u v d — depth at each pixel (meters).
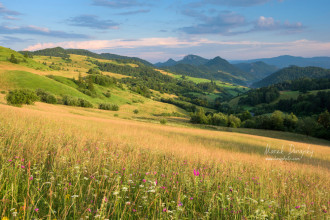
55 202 3.26
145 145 10.64
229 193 4.50
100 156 5.95
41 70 172.00
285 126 82.62
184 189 4.70
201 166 7.04
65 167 4.76
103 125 23.17
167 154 9.07
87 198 3.48
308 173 8.62
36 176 3.99
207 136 32.88
